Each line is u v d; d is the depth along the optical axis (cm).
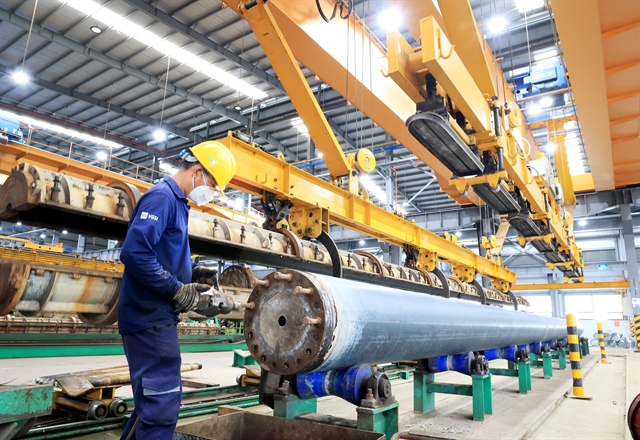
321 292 183
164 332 182
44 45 1213
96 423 304
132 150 1928
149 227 175
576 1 539
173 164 1922
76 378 333
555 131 1211
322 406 435
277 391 277
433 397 410
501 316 410
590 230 2002
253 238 408
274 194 471
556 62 1066
